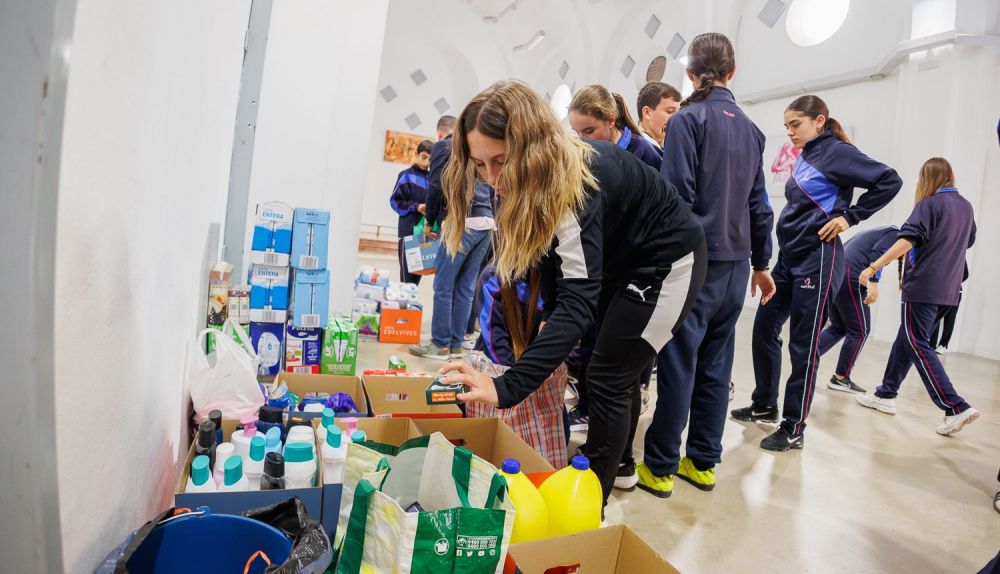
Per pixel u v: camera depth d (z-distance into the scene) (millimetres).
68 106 471
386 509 791
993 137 5523
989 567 1262
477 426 1375
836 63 6617
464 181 1198
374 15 3217
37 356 469
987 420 3199
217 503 891
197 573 732
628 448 1912
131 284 750
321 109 3205
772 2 7359
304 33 3127
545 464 1186
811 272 2443
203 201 1521
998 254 5512
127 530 790
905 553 1678
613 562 965
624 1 9844
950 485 2215
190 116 1109
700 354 2000
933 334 3184
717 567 1512
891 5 6078
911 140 5809
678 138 1829
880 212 6137
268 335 2365
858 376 4086
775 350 2756
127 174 681
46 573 508
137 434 833
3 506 490
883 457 2471
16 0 451
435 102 13305
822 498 2008
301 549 690
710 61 1953
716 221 1836
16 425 476
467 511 784
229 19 1637
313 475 1074
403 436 1316
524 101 1044
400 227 4234
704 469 2000
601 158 1229
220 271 1817
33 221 456
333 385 1712
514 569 836
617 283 1398
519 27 12648
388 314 3756
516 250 1105
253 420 1265
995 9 5383
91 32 506
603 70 10703
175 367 1201
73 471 552
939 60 5605
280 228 2350
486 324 1893
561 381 1652
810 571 1539
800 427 2477
